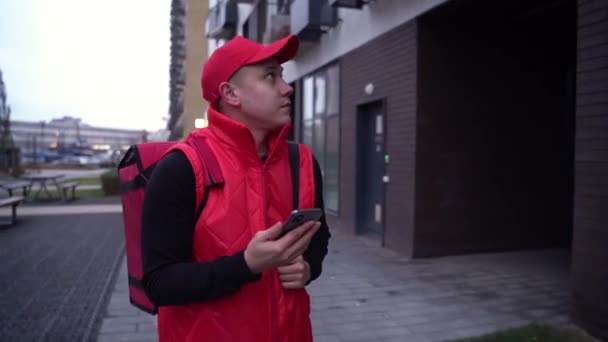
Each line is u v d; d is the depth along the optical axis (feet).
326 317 13.97
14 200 31.68
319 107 32.94
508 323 13.28
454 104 21.18
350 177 27.73
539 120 22.57
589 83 11.77
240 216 4.40
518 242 22.57
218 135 4.57
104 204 46.83
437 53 20.88
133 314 14.32
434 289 16.72
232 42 4.84
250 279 4.07
